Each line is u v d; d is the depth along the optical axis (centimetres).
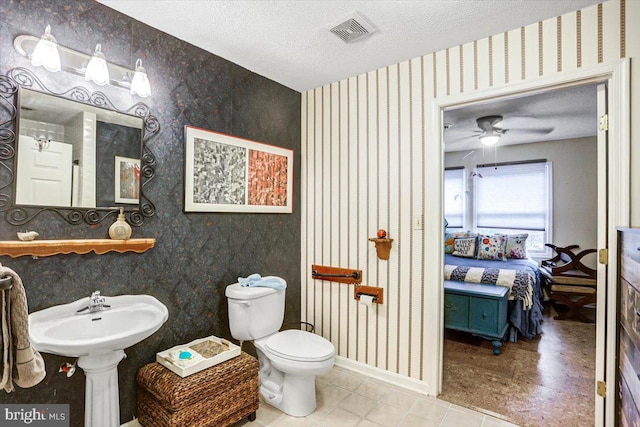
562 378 254
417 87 235
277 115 279
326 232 286
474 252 459
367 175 260
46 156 157
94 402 158
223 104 236
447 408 214
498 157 514
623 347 150
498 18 188
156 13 184
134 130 188
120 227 176
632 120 167
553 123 388
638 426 124
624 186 168
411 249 238
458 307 320
